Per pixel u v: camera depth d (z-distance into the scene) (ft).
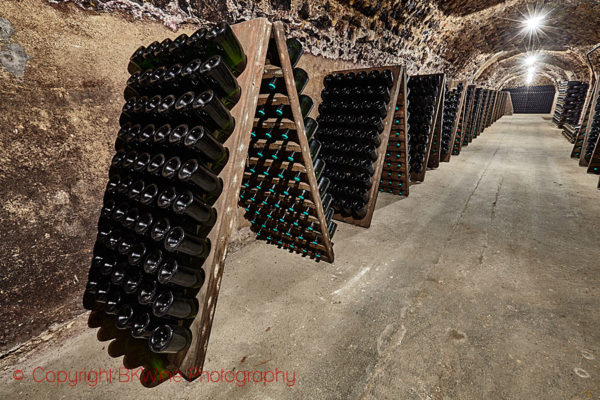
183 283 4.00
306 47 9.97
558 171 15.58
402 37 16.40
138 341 4.78
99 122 5.33
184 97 3.96
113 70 5.39
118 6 5.33
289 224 7.62
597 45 22.70
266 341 5.09
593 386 3.88
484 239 8.46
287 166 6.32
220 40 3.84
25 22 4.29
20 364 4.89
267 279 7.03
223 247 4.50
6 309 4.70
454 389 3.97
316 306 5.94
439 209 11.19
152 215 4.31
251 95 4.38
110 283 4.81
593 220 9.25
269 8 8.26
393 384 4.10
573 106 30.81
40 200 4.82
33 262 4.89
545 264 6.97
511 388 3.93
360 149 8.64
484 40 26.08
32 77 4.46
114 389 4.38
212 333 5.33
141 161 4.49
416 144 14.28
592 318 5.13
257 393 4.15
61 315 5.36
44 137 4.71
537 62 39.34
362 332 5.15
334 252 8.27
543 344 4.64
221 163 4.44
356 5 11.36
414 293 6.17
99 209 5.58
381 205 12.03
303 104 6.15
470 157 20.99
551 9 19.44
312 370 4.44
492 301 5.76
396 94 8.80
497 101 44.88
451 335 4.94
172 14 6.21
